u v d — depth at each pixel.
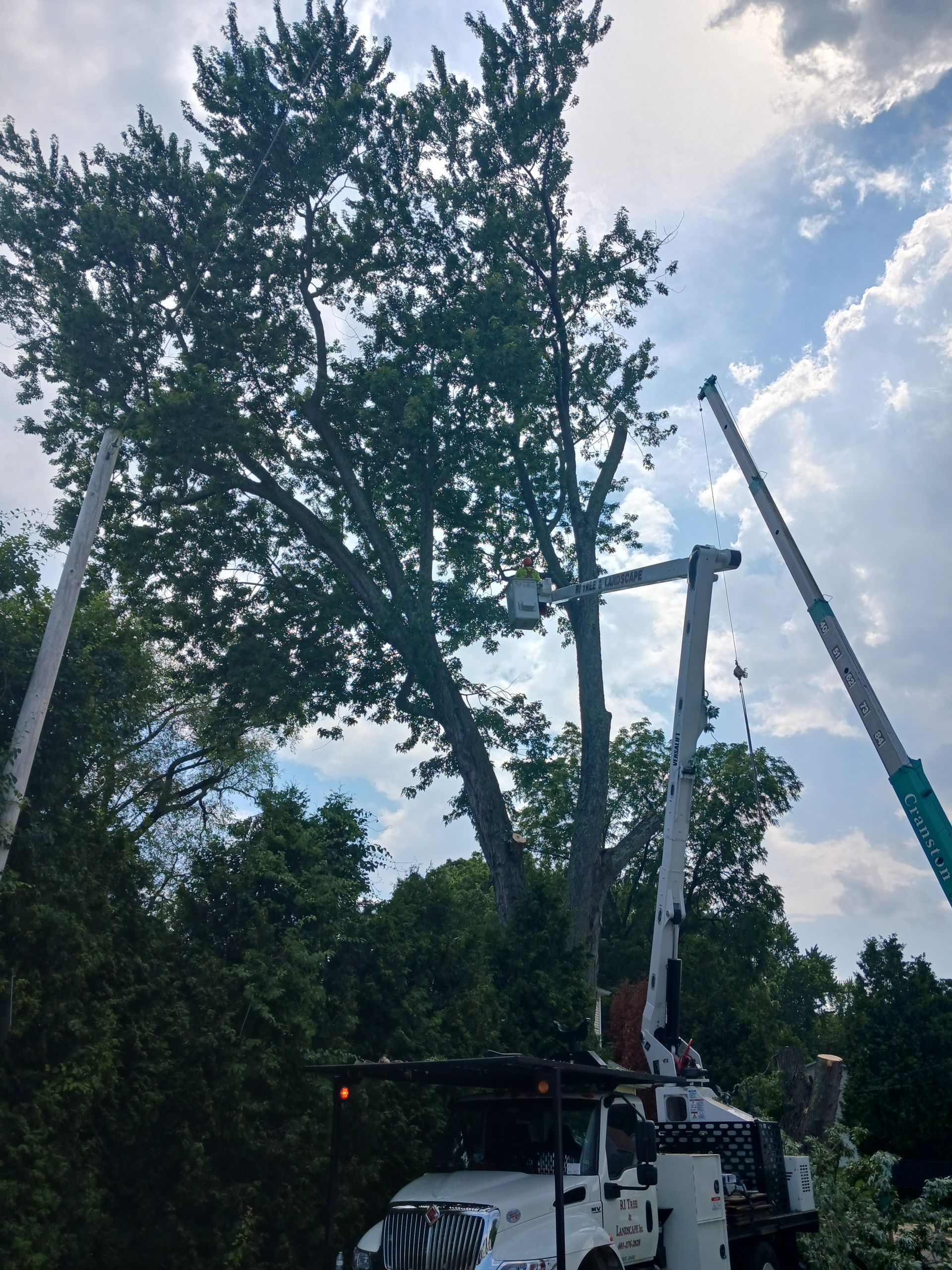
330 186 29.77
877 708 14.44
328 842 19.78
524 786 30.47
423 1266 9.07
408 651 27.75
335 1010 13.41
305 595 29.33
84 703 12.20
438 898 17.72
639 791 46.53
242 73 29.19
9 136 26.64
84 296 25.30
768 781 43.69
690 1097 13.59
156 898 13.53
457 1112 11.14
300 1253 11.66
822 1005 72.50
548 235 31.25
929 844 13.53
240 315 28.47
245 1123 11.48
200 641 28.83
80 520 12.98
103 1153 10.47
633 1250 10.11
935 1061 28.61
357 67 29.95
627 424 32.03
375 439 29.81
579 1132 10.34
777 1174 13.29
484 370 27.19
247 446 27.31
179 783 29.69
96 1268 10.02
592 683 28.14
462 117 30.77
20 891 10.40
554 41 30.39
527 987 17.28
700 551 16.95
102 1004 10.62
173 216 27.56
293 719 30.52
